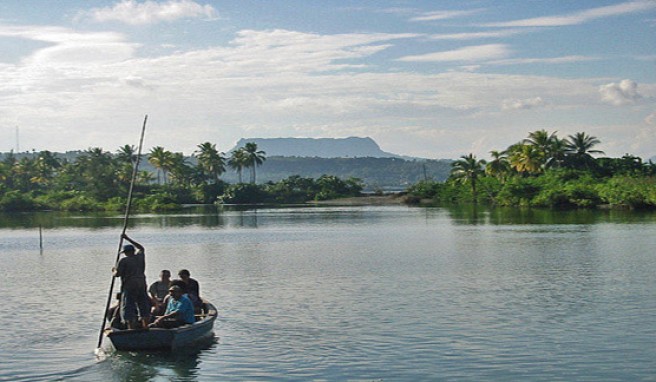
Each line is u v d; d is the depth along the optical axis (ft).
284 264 136.87
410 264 132.05
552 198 387.34
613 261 129.39
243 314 82.84
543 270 118.62
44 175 595.47
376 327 74.13
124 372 58.44
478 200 483.10
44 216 385.91
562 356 61.21
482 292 96.02
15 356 64.28
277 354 63.41
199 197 597.52
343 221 296.10
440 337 69.00
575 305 84.74
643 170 435.53
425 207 450.71
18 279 120.06
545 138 451.12
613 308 82.43
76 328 76.74
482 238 190.70
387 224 268.82
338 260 142.41
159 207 447.01
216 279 115.55
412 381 54.90
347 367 59.00
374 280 110.32
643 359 59.82
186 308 66.18
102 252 172.04
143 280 65.62
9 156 621.31
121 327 66.08
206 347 66.08
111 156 598.75
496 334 69.82
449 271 120.06
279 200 611.47
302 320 78.64
